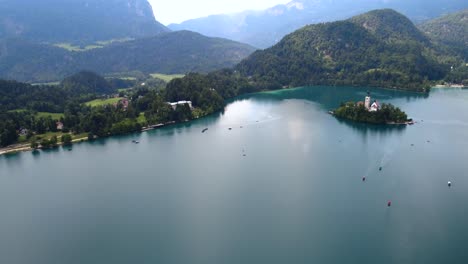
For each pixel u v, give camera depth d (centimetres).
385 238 13425
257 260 12519
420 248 12825
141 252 13275
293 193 17150
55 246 14000
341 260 12362
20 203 17650
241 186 18200
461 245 12925
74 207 16975
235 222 14900
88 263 12888
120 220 15550
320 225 14412
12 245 14162
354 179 18425
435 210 15212
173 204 16675
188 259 12719
